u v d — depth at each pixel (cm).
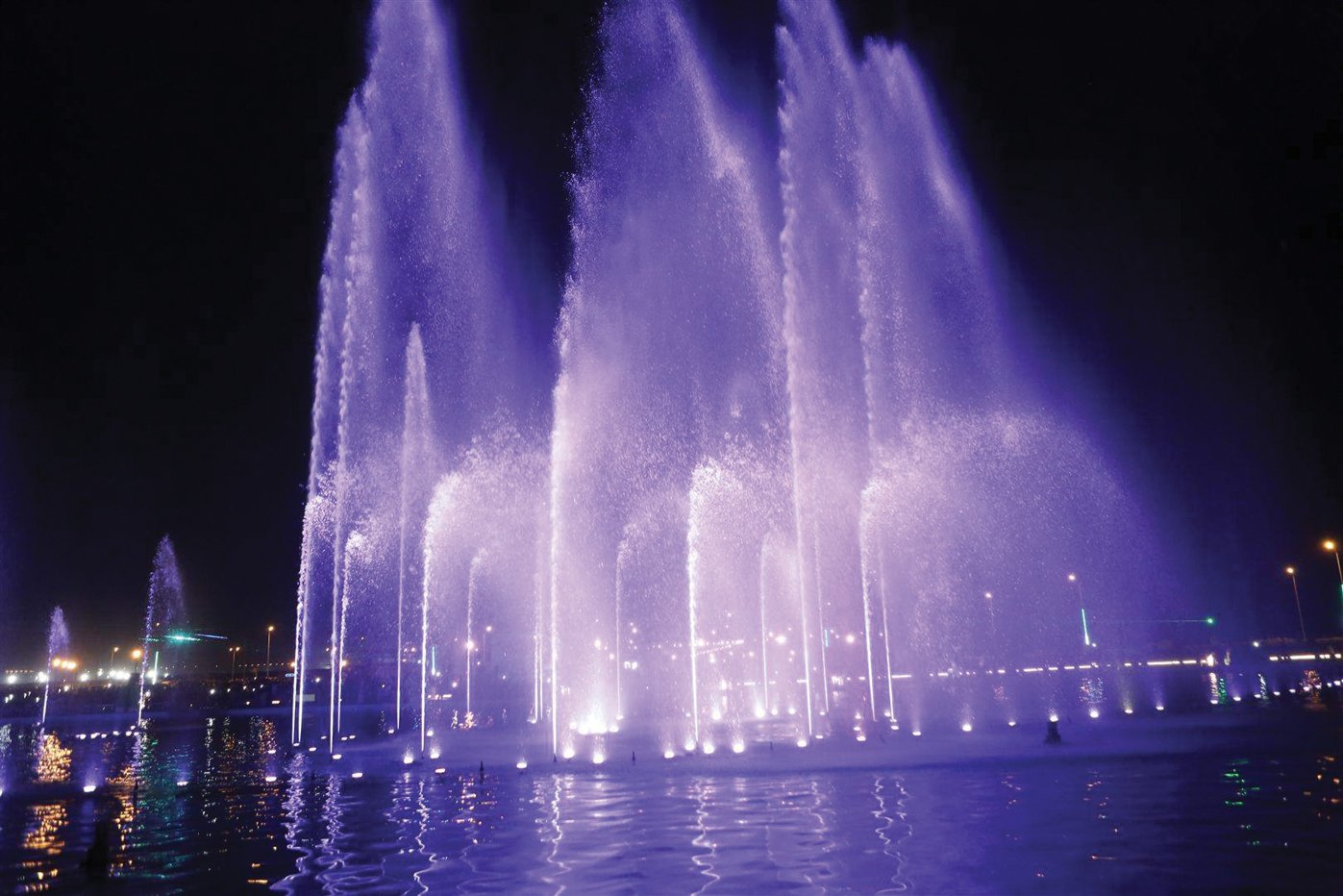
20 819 1855
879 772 1980
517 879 1179
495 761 2506
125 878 1286
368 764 2645
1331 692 3938
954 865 1162
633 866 1220
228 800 2042
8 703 8344
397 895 1127
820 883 1104
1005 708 3662
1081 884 1064
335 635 3778
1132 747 2225
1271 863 1125
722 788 1847
